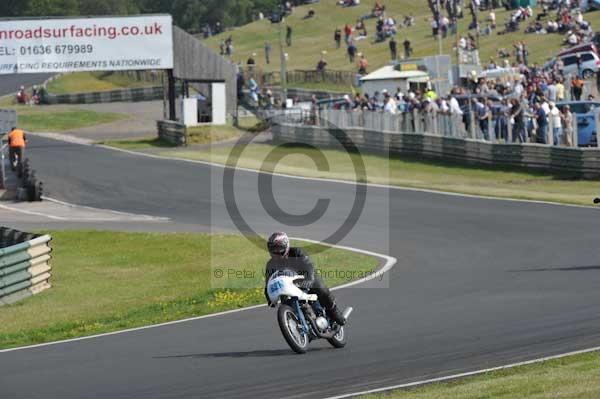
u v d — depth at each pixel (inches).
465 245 2032.5
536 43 6540.4
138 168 3698.3
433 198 2743.6
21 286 1760.6
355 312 1409.9
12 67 4530.0
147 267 1996.8
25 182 3257.9
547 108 3218.5
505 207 2518.5
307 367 1037.2
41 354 1222.3
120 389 979.3
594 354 1015.6
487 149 3326.8
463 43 6097.4
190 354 1150.3
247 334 1268.5
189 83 4948.3
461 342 1129.4
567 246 1934.1
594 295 1408.7
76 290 1809.8
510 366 981.2
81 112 6043.3
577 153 2989.7
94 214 2819.9
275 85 6998.0
